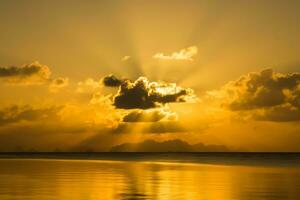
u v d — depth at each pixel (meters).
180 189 47.56
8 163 116.31
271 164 124.38
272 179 61.19
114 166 103.00
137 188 48.31
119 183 54.03
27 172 74.56
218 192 44.75
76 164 112.44
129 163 128.75
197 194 43.28
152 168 94.06
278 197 41.06
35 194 42.72
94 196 41.53
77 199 39.53
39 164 109.88
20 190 45.88
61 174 69.75
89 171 79.19
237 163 134.62
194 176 67.38
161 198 40.31
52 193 43.53
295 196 41.62
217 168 95.81
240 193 44.00
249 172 78.94
